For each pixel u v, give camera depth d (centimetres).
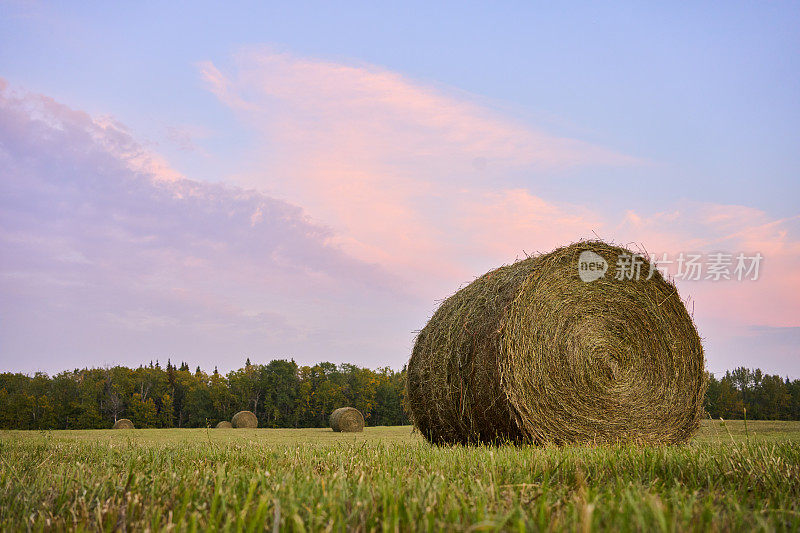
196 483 265
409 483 255
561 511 198
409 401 849
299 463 374
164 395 5681
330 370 5953
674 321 817
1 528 195
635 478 291
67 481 279
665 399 802
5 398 5053
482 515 173
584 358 754
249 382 5719
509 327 698
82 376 5419
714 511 206
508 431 703
